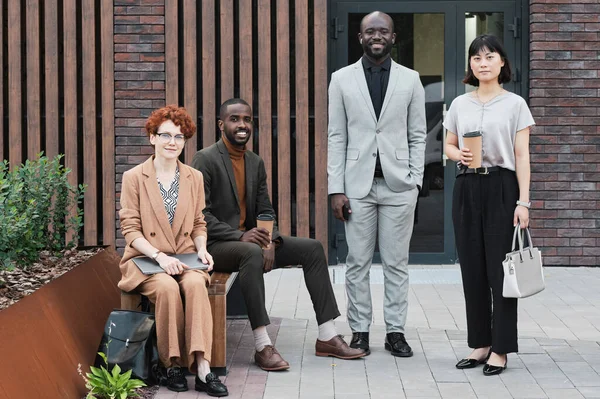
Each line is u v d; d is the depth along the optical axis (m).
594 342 6.32
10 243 6.06
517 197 5.57
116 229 9.36
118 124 9.31
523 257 5.41
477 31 9.55
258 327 5.72
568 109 9.21
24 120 9.52
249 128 6.02
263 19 9.30
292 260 6.02
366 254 6.08
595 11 9.16
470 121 5.60
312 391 5.23
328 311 5.99
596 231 9.27
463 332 6.68
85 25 9.28
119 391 4.86
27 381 4.35
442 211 9.62
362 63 6.09
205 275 5.40
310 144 9.50
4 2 9.38
